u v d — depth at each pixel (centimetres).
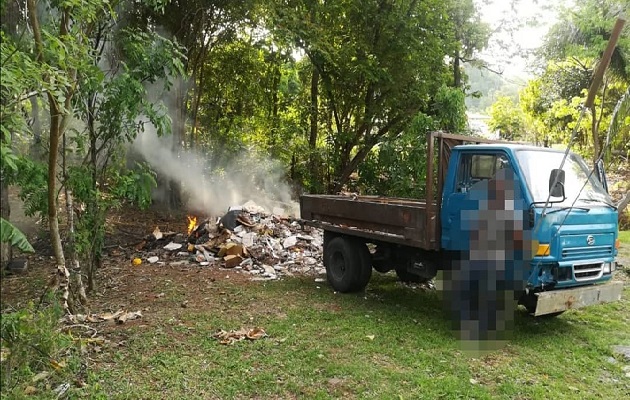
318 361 476
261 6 1238
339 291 734
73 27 492
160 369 448
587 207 559
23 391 358
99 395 389
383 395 411
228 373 444
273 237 982
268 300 677
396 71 1302
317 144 1495
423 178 1220
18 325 358
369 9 1262
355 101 1369
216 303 657
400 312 637
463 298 581
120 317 576
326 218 775
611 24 1395
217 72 1513
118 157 680
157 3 724
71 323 538
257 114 1552
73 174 599
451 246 597
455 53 1378
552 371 475
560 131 2091
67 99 484
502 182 553
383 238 664
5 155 312
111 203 681
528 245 526
